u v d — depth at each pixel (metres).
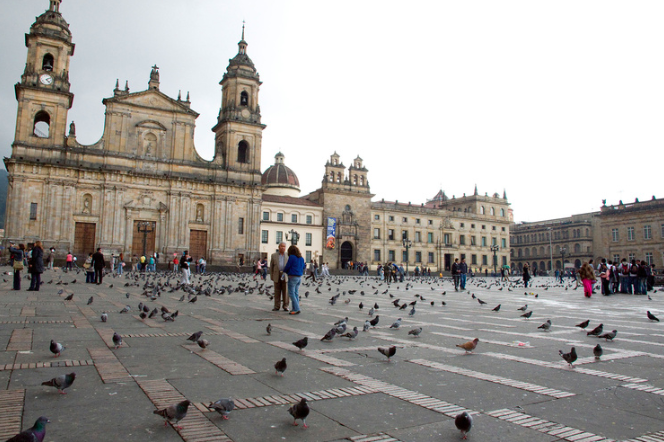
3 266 56.06
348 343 10.93
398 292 33.16
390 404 6.32
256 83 82.00
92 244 68.25
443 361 9.00
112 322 13.58
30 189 64.88
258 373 7.88
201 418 5.65
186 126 76.19
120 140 71.38
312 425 5.49
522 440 5.14
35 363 8.20
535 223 150.75
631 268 35.03
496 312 18.81
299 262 17.19
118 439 4.97
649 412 6.10
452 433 5.30
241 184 77.56
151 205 72.06
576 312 19.48
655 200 102.62
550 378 7.77
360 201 102.19
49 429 5.18
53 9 69.00
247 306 19.70
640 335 12.69
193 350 9.70
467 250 120.00
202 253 75.31
